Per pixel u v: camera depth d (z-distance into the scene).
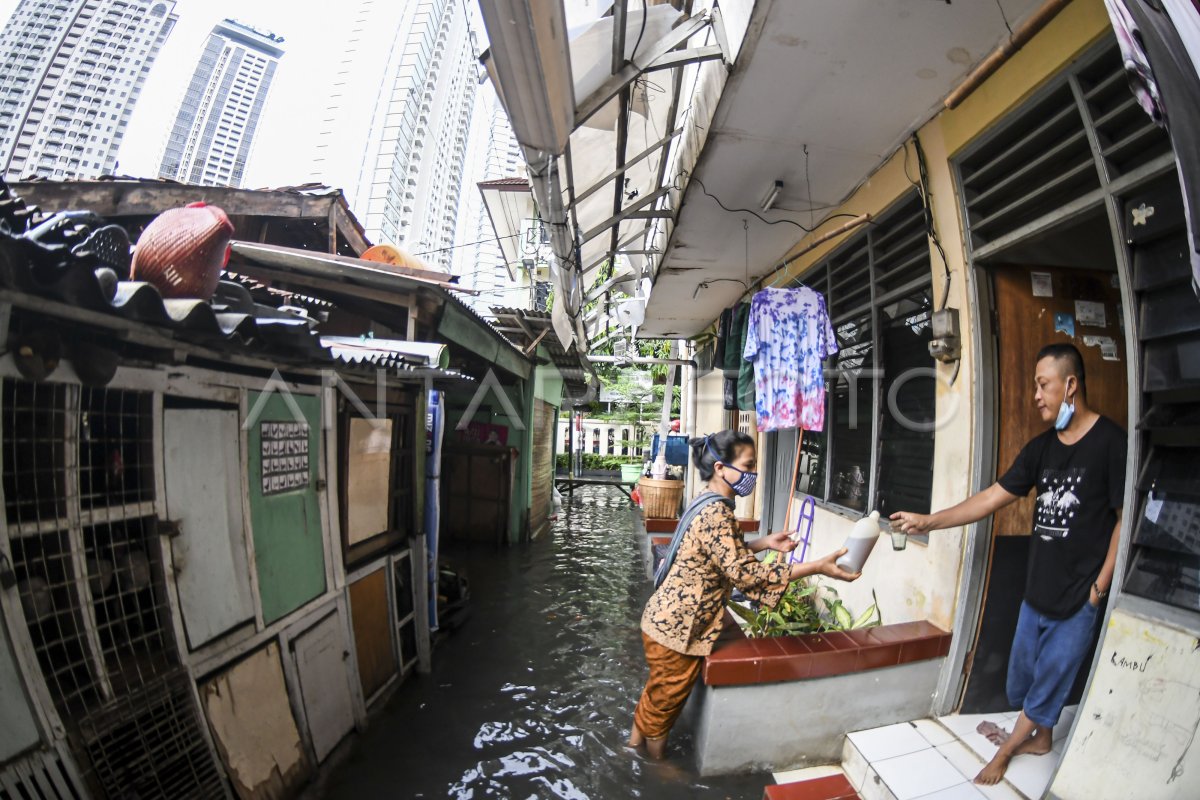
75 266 1.51
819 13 2.36
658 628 2.85
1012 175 2.63
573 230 4.15
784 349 3.89
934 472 3.19
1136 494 1.99
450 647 4.61
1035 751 2.52
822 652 2.83
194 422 2.31
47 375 1.72
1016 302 2.95
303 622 2.87
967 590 2.92
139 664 2.01
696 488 9.44
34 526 1.74
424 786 2.85
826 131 3.28
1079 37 2.21
